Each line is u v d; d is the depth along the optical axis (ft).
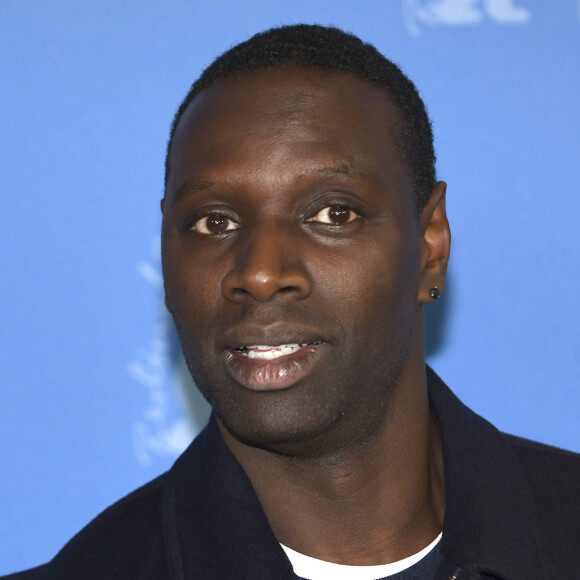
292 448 6.73
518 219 12.80
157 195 12.73
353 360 6.51
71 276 12.69
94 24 12.66
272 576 6.85
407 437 7.15
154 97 12.72
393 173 6.87
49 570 7.72
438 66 12.76
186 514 7.35
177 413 12.82
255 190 6.44
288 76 6.81
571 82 12.80
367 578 6.99
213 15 12.72
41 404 12.64
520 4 12.78
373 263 6.56
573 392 12.87
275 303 6.31
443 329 12.85
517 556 7.14
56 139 12.66
